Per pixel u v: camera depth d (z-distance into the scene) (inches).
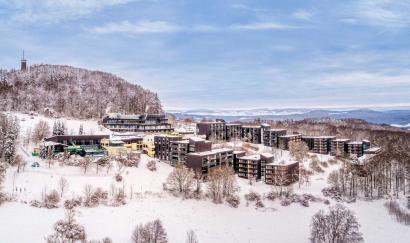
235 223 7386.8
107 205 7106.3
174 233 6574.8
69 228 5807.1
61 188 7244.1
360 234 6505.9
